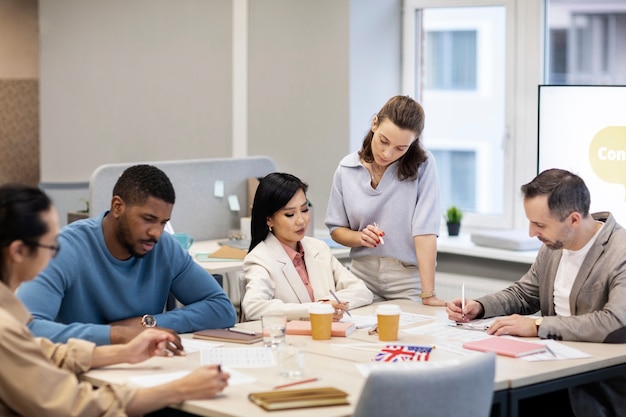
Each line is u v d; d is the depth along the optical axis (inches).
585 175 178.5
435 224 144.4
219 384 91.6
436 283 205.6
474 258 205.5
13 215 87.6
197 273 125.5
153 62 247.3
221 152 239.5
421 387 85.4
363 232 143.7
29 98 275.3
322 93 221.3
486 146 218.7
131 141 251.9
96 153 256.1
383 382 84.0
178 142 245.8
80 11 254.1
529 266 195.8
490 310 130.4
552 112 181.0
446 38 221.8
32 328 108.7
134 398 91.0
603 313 116.9
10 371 89.0
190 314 121.7
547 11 208.4
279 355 100.6
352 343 115.7
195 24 240.1
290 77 226.1
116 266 118.1
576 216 119.5
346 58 216.7
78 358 100.9
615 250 120.3
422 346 111.3
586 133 177.9
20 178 275.7
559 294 127.2
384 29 223.1
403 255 146.1
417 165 143.8
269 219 138.0
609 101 175.0
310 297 138.8
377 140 138.9
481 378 89.5
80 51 255.0
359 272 150.2
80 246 116.4
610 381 121.4
